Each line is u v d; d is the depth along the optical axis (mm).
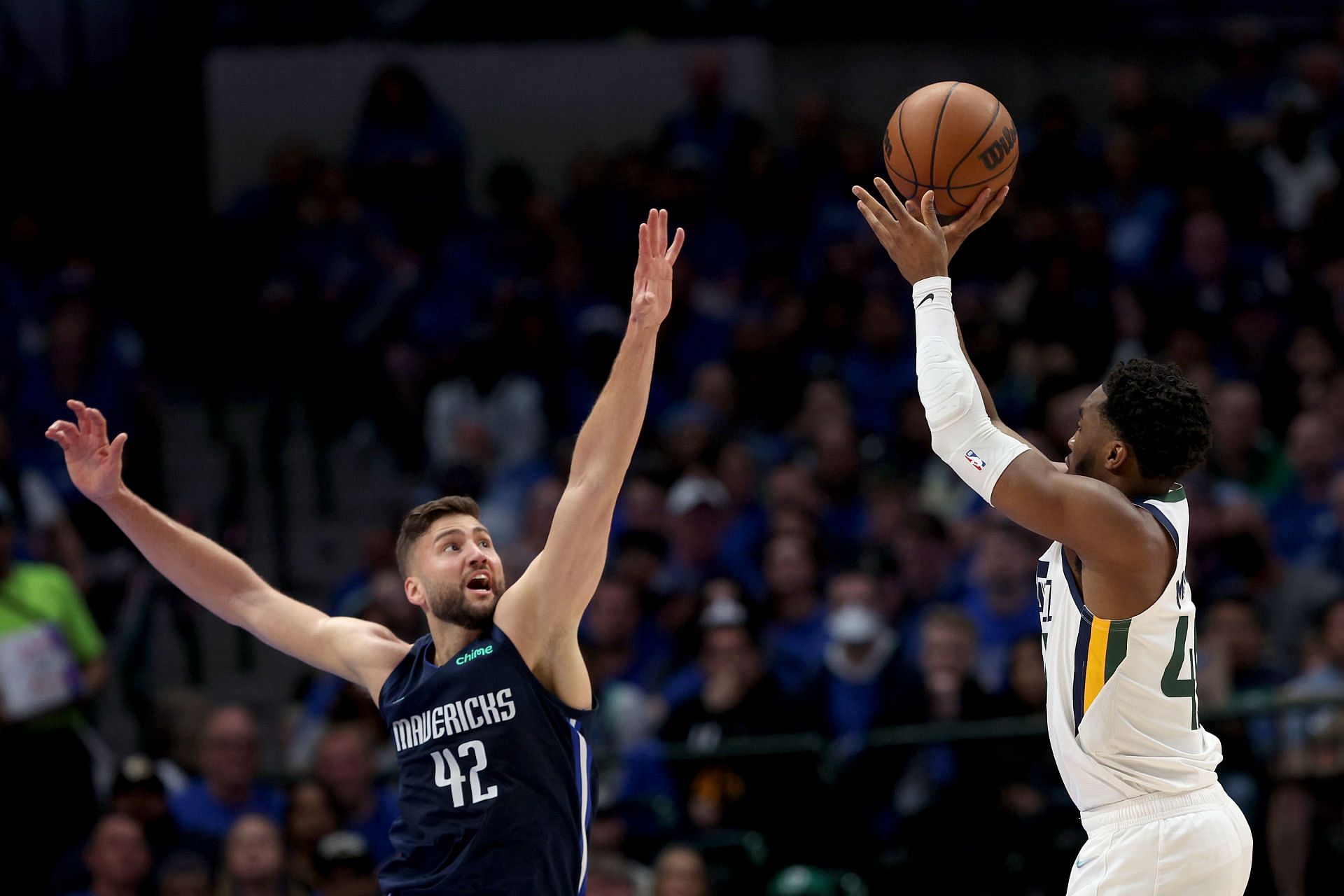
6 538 16766
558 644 8406
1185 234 26375
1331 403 23078
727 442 22562
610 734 17266
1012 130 8945
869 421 24609
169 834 15422
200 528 24719
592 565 8289
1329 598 19375
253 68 30219
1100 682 8227
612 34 31672
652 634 19266
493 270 27016
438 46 30625
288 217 27391
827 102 29422
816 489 21938
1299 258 26391
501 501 22812
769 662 18453
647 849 15641
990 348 24062
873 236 27500
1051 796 15695
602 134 30938
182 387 28266
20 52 30156
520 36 31578
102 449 9336
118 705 22359
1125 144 27875
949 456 8266
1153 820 8250
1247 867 8391
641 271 8453
